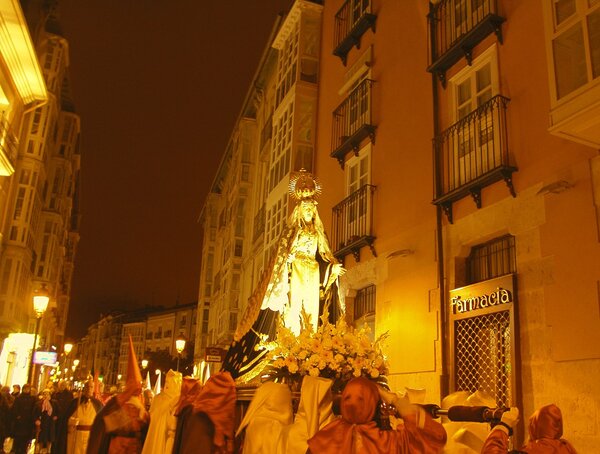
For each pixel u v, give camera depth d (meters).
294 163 16.31
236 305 27.89
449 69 10.20
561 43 6.67
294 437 4.27
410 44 11.58
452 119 9.88
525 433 7.11
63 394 16.11
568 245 7.03
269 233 18.34
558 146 7.45
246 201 28.56
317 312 7.64
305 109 16.62
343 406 3.19
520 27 8.54
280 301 7.49
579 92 6.30
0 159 19.11
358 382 3.22
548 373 6.99
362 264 11.85
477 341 8.38
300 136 16.48
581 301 6.71
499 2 9.08
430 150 10.27
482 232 8.61
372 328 11.52
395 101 11.78
